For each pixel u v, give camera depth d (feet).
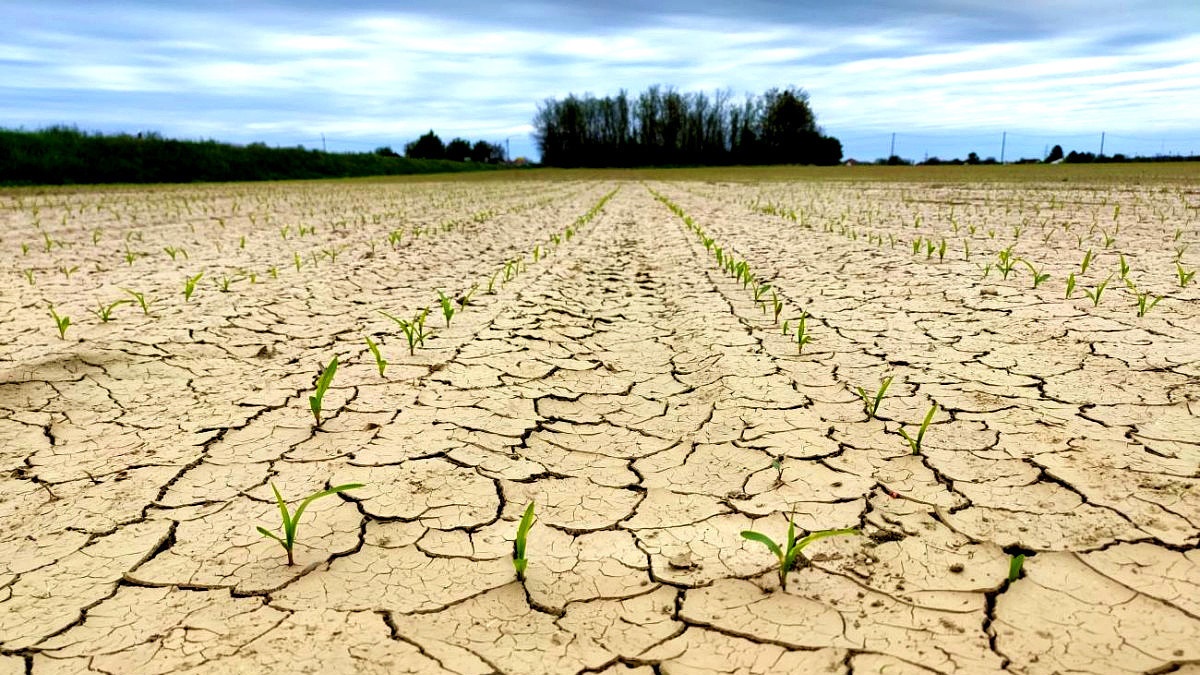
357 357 9.64
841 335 10.36
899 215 29.63
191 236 24.62
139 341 10.03
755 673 3.71
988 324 10.46
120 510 5.47
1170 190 41.70
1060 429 6.59
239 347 10.12
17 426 7.14
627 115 193.26
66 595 4.41
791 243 21.08
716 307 12.69
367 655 3.87
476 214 35.12
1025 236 20.65
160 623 4.14
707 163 194.49
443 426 7.19
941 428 6.81
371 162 126.82
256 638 4.01
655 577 4.60
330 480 5.99
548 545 5.01
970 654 3.76
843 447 6.49
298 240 23.56
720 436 6.91
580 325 11.63
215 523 5.28
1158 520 4.97
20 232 25.29
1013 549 4.72
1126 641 3.82
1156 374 7.91
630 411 7.68
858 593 4.33
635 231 27.20
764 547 4.91
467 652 3.91
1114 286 12.59
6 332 10.50
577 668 3.78
